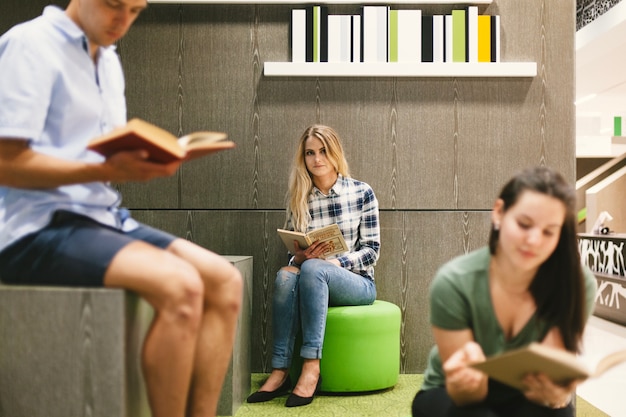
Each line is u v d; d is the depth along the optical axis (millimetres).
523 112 3115
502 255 1290
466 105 3117
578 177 9766
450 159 3119
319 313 2551
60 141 1439
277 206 3121
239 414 2383
